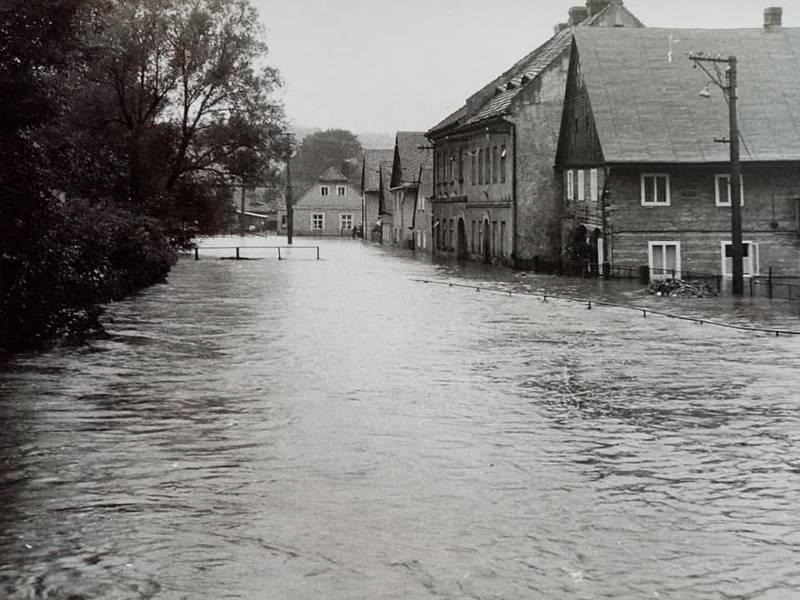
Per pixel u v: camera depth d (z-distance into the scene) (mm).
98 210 37188
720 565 8078
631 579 7773
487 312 29734
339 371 18172
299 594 7500
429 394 15805
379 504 9719
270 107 57188
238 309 30688
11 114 20234
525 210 53875
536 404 14961
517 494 10078
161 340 22688
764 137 46062
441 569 7996
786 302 33156
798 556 8289
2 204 20812
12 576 7867
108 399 15266
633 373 17969
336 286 41125
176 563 8141
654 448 12078
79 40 22375
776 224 46062
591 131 47531
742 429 13156
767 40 49969
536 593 7500
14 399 15250
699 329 25125
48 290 21766
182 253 72250
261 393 15836
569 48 52562
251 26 55250
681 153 45250
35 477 10711
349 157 176375
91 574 7906
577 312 29719
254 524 9109
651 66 48281
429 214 79000
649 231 45844
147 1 51281
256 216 148875
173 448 12047
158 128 54719
